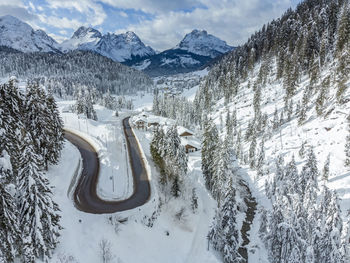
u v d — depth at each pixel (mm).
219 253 33562
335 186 46969
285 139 73625
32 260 19469
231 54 187500
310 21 118625
